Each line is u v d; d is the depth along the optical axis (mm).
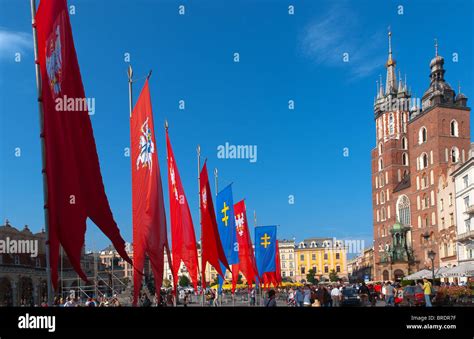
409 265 112438
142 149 20578
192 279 31203
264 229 50938
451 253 88312
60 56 13297
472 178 76000
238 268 44844
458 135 105438
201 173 34969
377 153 139500
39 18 13523
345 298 46344
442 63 111312
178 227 30891
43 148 13312
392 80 141125
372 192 141750
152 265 20016
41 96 13406
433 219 103625
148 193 20188
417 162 112250
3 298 68875
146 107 20422
